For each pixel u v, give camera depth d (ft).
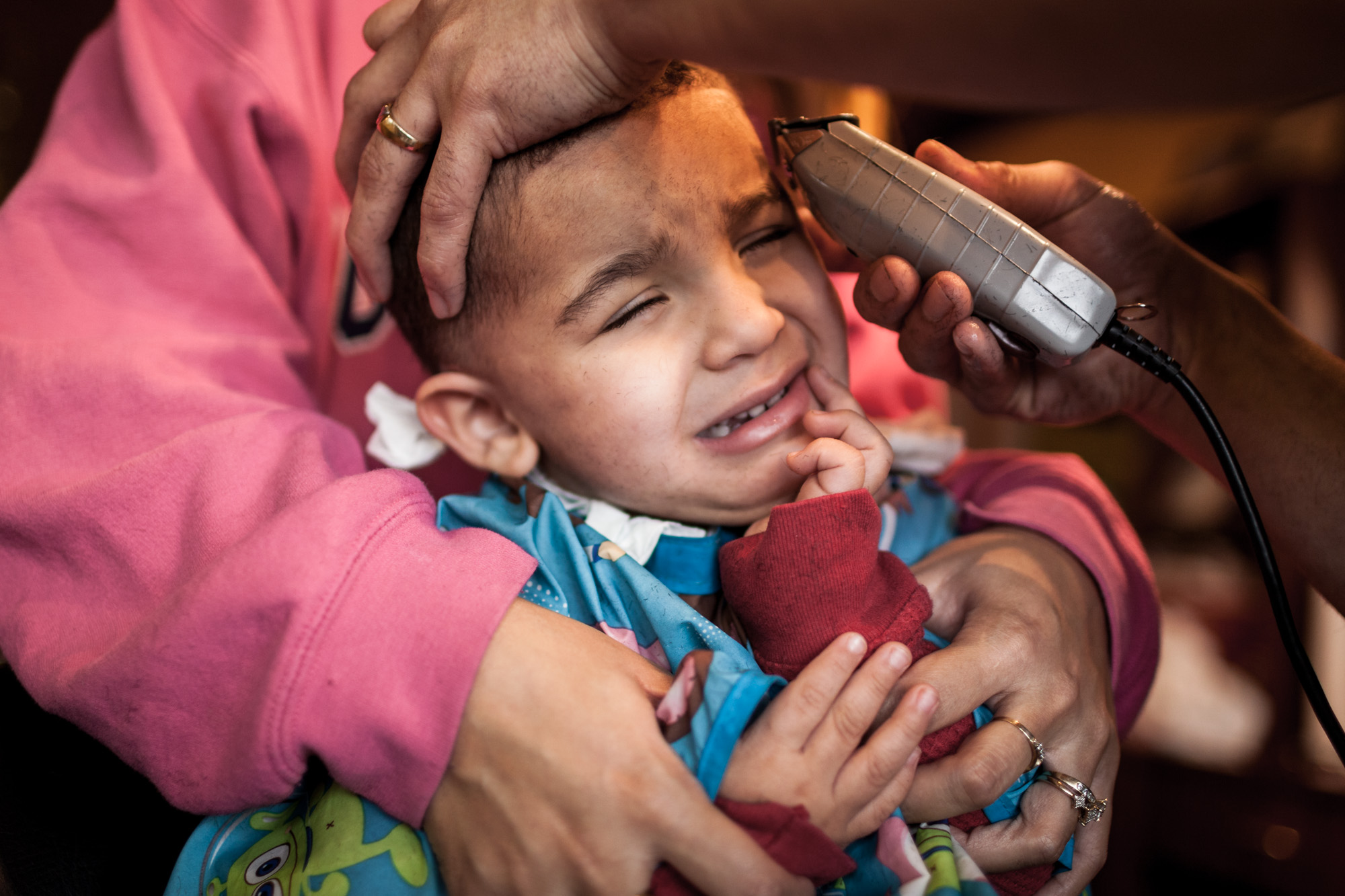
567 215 2.30
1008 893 2.09
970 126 8.63
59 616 2.11
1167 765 5.24
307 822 2.04
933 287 2.09
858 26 1.42
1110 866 5.31
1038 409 2.74
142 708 1.88
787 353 2.51
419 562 1.89
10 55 4.93
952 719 2.01
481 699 1.75
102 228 2.79
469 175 2.09
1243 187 6.29
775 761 1.75
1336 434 2.31
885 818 1.83
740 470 2.51
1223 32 1.24
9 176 4.92
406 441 3.01
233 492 2.14
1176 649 5.82
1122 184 8.20
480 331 2.60
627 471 2.53
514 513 2.64
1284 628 2.19
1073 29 1.28
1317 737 5.11
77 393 2.38
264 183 3.17
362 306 3.46
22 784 2.14
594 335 2.41
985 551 2.52
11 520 2.16
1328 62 1.27
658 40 1.71
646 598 2.24
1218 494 6.13
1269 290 6.01
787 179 2.48
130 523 2.13
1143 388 2.67
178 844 2.22
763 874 1.58
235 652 1.84
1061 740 2.18
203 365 2.66
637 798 1.61
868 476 2.31
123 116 3.02
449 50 1.99
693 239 2.31
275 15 3.21
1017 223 2.07
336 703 1.76
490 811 1.73
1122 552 2.74
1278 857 4.73
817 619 2.06
